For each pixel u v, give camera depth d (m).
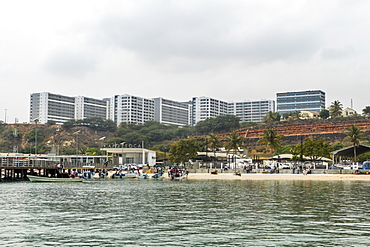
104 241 28.48
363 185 82.00
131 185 86.69
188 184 89.12
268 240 28.62
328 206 46.28
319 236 29.86
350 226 33.66
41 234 30.73
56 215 39.84
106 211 42.72
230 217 38.28
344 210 42.88
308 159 145.88
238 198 55.66
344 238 29.19
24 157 115.31
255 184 86.88
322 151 137.38
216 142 165.12
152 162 176.25
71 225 34.31
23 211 42.75
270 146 150.62
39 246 27.19
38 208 45.28
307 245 27.22
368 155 153.25
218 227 33.28
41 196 59.53
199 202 50.97
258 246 27.02
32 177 97.06
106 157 166.88
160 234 30.69
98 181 105.31
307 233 30.89
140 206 47.06
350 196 57.81
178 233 31.03
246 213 40.88
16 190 70.94
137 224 34.75
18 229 32.59
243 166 134.50
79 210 43.56
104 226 33.88
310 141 141.62
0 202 51.19
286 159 149.25
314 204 48.19
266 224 34.59
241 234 30.58
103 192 67.06
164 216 39.06
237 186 80.62
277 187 76.75
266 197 56.75
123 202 51.41
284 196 58.12
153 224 34.72
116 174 121.88
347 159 176.62
